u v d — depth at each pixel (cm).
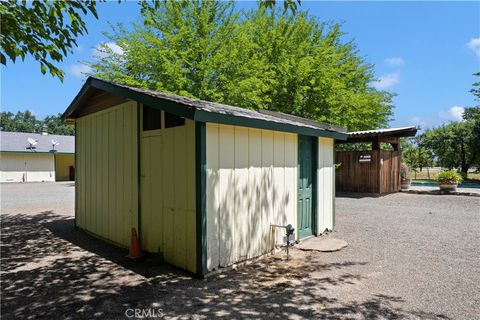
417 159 2594
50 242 570
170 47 1218
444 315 281
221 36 1259
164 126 435
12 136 2480
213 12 1264
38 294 335
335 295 326
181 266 406
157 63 1187
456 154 2311
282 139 516
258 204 462
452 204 1012
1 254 492
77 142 688
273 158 495
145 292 336
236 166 426
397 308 296
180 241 407
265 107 1396
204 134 380
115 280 373
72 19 376
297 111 1399
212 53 1240
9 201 1166
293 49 1470
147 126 470
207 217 382
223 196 405
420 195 1255
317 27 1605
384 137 1320
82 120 664
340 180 1366
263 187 473
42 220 795
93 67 1223
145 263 437
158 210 446
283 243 506
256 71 1279
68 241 577
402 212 865
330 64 1438
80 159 675
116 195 543
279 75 1405
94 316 284
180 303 308
